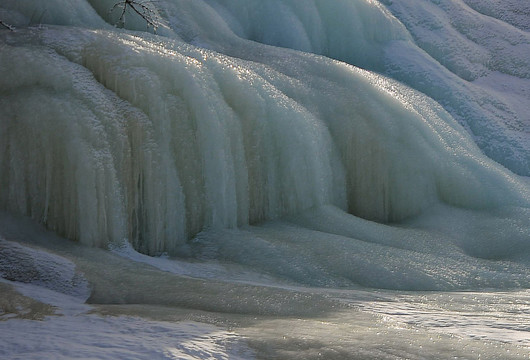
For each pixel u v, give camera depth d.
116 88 10.35
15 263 8.04
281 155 12.09
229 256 9.96
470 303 8.17
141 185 10.05
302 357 5.34
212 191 10.81
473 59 20.14
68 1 13.15
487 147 17.27
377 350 5.55
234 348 5.49
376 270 9.76
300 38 18.36
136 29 14.55
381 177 13.66
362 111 13.95
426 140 14.16
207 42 15.48
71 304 7.05
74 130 9.38
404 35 19.98
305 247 10.35
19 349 5.21
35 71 9.88
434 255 10.95
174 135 10.52
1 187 9.30
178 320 6.38
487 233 12.49
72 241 9.27
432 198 13.82
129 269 8.54
